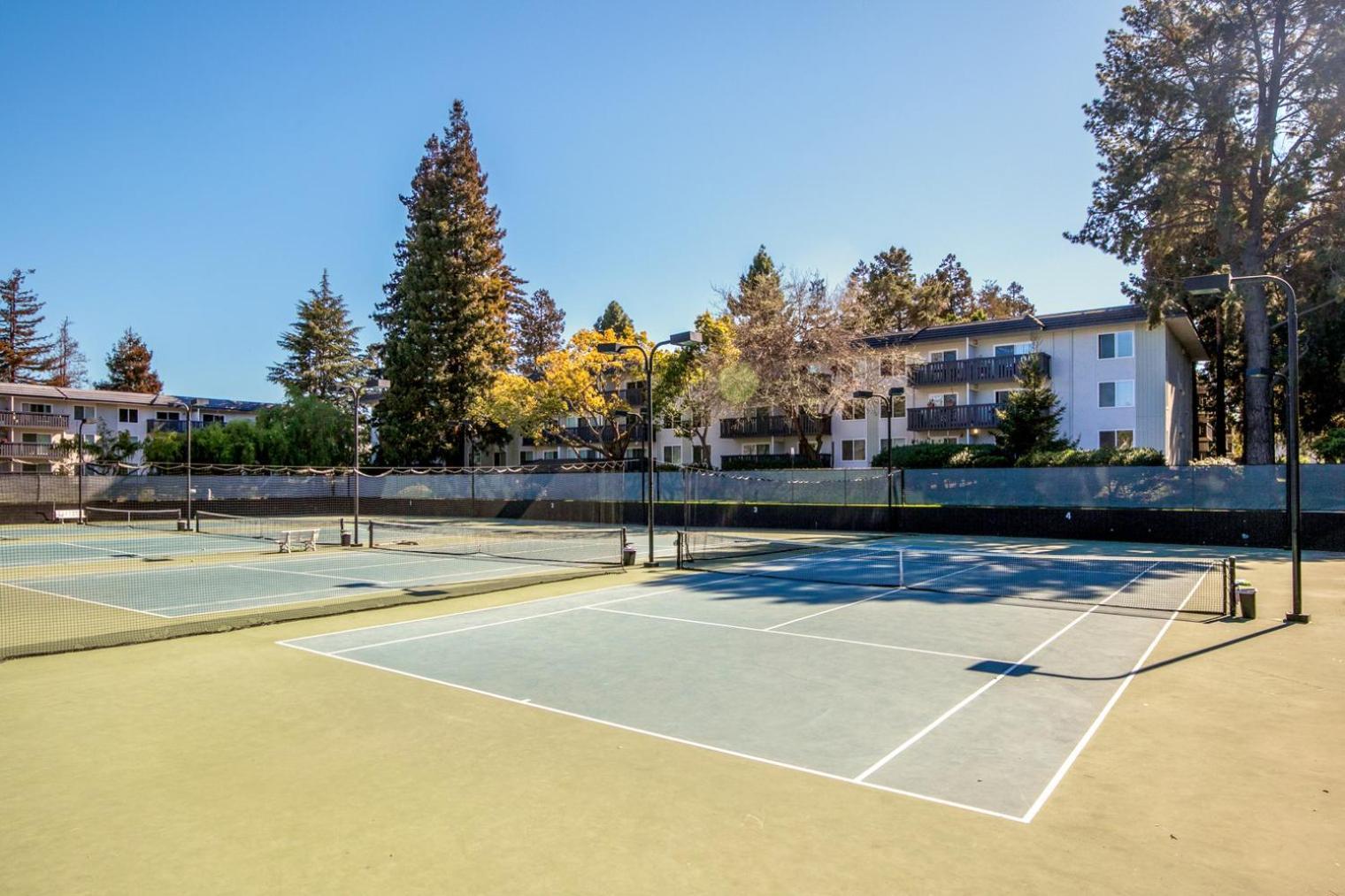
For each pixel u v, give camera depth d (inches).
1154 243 1236.5
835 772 237.9
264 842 193.5
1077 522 1112.8
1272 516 971.9
